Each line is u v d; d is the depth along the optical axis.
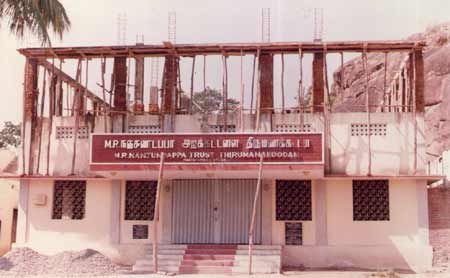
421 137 21.98
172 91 23.19
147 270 20.52
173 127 22.95
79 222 22.88
